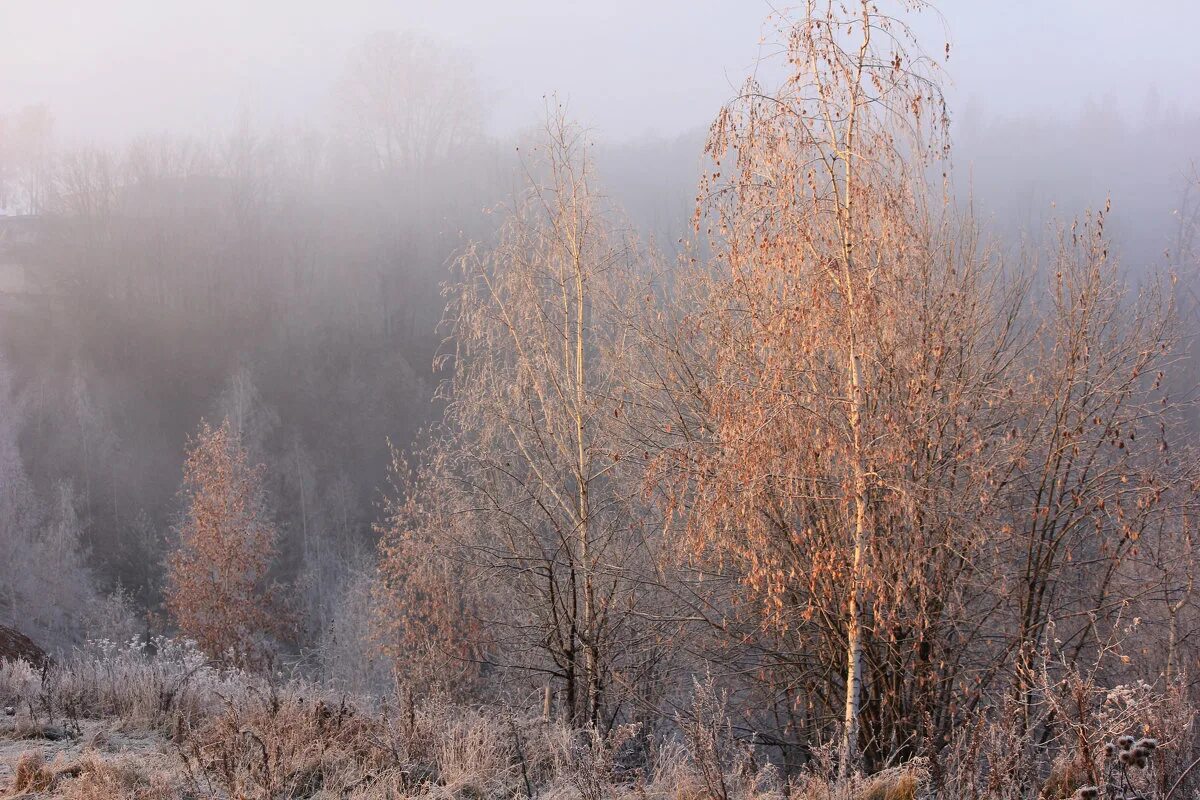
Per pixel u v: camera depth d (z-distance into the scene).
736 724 10.35
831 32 7.59
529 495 11.16
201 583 22.23
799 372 7.54
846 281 7.51
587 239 12.34
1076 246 9.91
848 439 7.52
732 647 10.07
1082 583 9.87
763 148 7.76
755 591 8.51
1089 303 9.32
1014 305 10.41
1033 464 9.51
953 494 8.43
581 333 12.04
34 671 8.57
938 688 8.64
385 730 6.13
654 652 10.66
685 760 5.85
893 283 7.77
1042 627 9.29
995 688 8.99
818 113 7.74
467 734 6.21
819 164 7.81
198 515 22.94
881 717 8.47
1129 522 8.90
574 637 10.10
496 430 11.95
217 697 7.67
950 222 9.91
